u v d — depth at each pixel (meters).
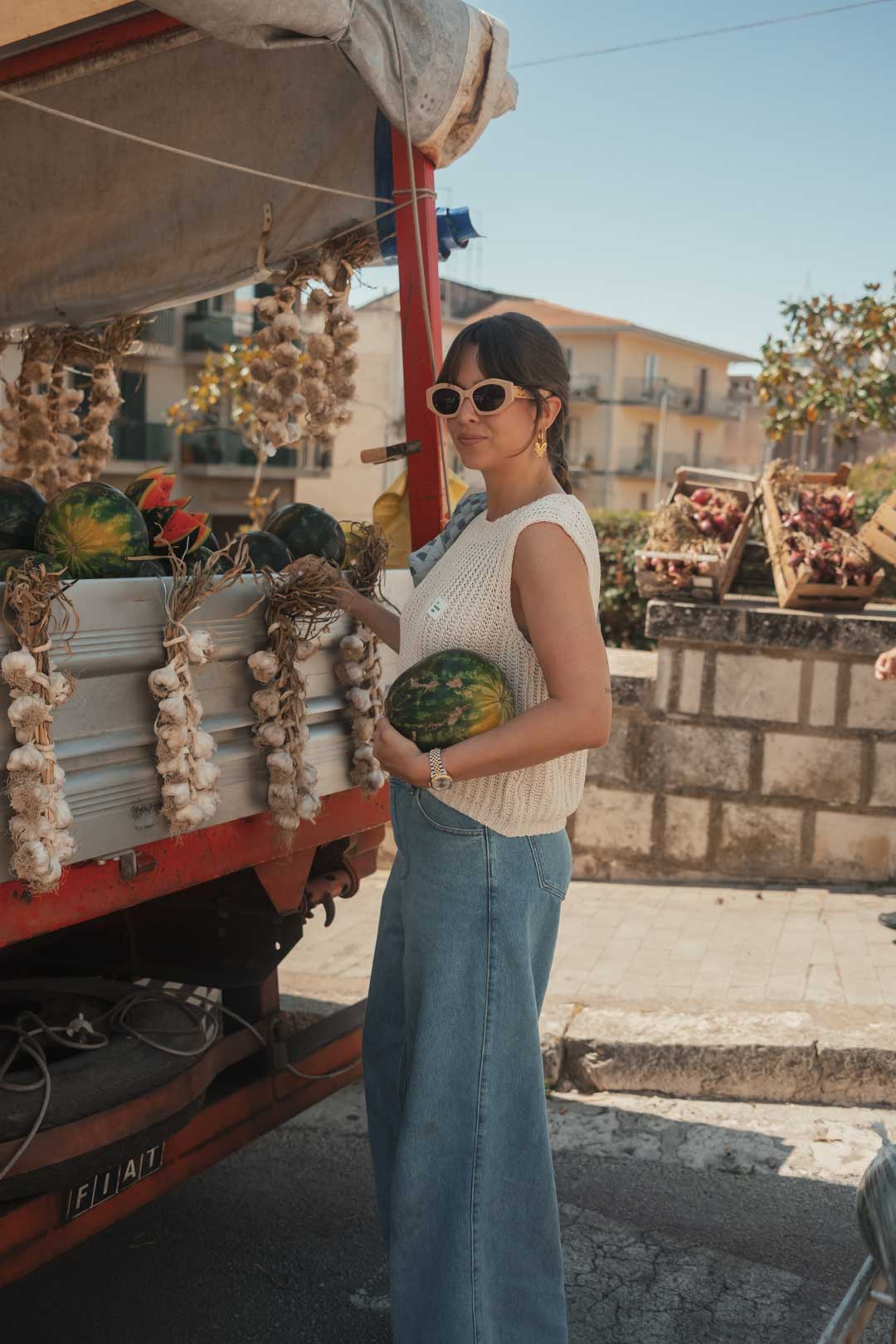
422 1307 2.60
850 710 6.50
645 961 5.48
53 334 4.78
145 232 4.43
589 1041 4.58
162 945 3.43
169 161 4.28
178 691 2.57
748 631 6.57
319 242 3.98
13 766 2.24
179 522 3.05
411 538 3.82
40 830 2.26
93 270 4.63
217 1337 3.09
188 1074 2.82
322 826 3.28
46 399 4.86
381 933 2.98
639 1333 3.08
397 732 2.50
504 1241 2.64
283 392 3.89
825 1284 3.30
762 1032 4.55
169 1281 3.35
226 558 3.13
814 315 11.63
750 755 6.68
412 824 2.66
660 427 74.81
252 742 2.93
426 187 3.69
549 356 2.56
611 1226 3.60
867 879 6.62
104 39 3.98
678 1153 4.07
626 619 10.09
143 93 4.23
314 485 41.34
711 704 6.70
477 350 2.54
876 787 6.52
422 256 3.68
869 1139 4.15
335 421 3.94
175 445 39.97
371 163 3.83
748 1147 4.11
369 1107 3.01
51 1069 2.63
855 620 6.40
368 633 3.25
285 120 3.98
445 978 2.59
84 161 4.46
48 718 2.28
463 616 2.59
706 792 6.77
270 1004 3.31
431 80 3.43
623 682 6.80
